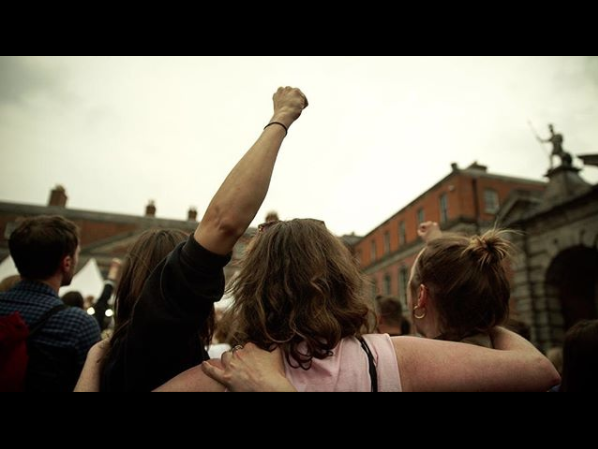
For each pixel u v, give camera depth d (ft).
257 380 3.07
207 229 3.05
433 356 3.53
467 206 71.82
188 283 2.98
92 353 4.25
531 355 3.83
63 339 6.05
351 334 3.67
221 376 3.17
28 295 6.44
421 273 5.49
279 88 3.99
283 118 3.62
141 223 106.83
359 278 4.09
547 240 47.26
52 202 113.91
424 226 8.18
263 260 3.90
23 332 5.41
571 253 46.09
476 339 4.89
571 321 48.37
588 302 49.55
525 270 49.01
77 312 6.49
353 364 3.35
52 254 6.72
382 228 97.55
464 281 4.92
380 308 11.66
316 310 3.46
